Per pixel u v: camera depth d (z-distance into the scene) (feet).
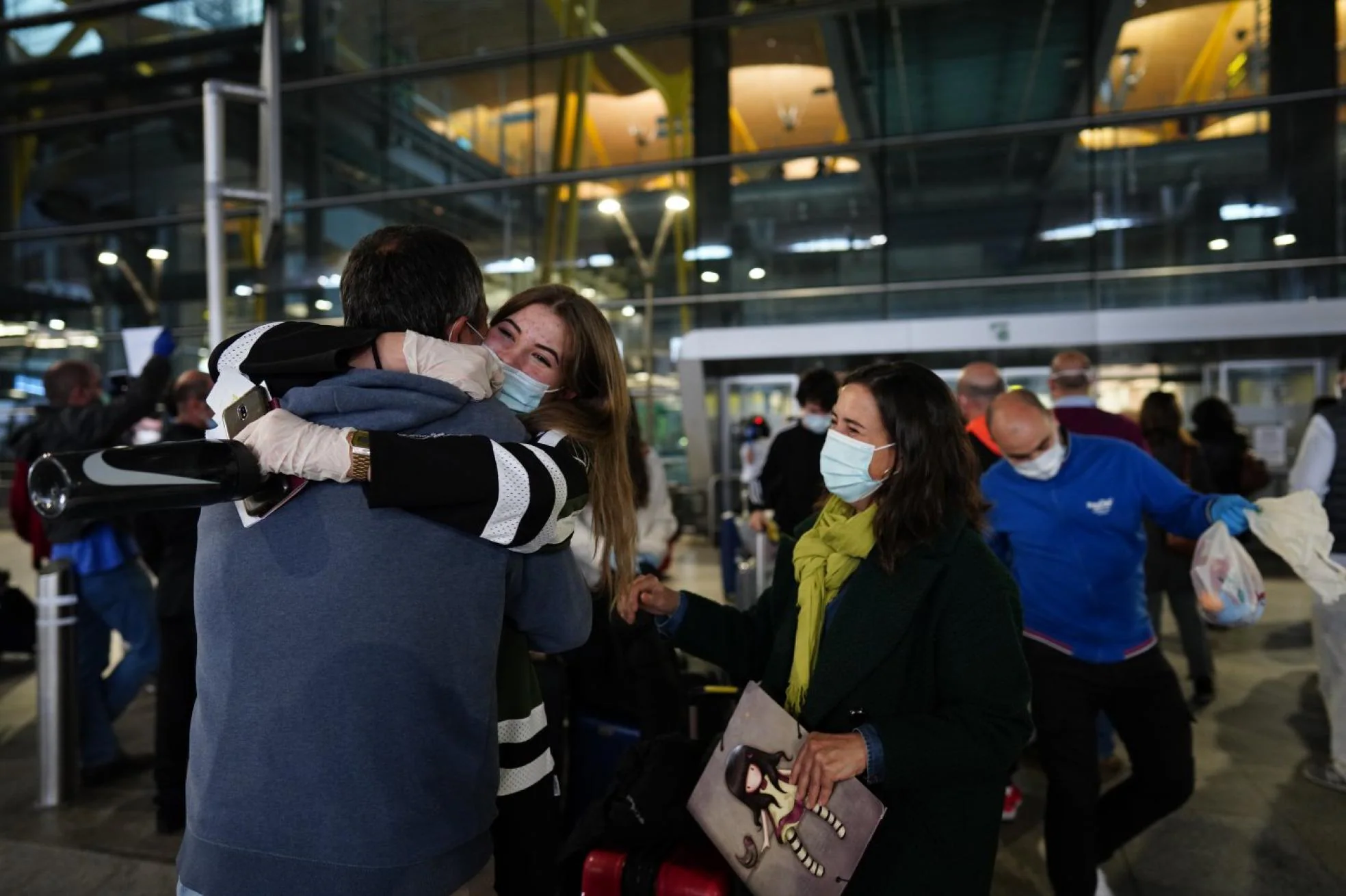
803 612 5.41
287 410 3.63
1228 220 37.65
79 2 52.54
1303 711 14.82
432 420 3.79
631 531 5.41
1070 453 8.27
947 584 5.05
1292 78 36.68
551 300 5.20
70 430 12.50
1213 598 6.74
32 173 53.47
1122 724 8.32
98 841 10.71
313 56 48.42
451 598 3.70
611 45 44.24
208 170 13.15
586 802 8.70
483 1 45.85
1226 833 10.53
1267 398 34.91
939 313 40.88
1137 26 38.58
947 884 4.93
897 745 4.59
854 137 41.88
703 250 43.27
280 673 3.53
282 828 3.47
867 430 5.17
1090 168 39.27
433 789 3.63
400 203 47.06
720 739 5.10
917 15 40.98
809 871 4.66
